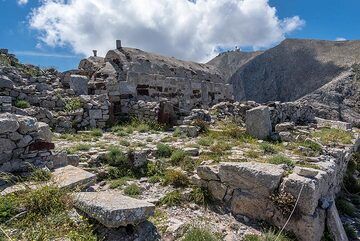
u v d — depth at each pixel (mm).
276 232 6633
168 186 8062
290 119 19234
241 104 18547
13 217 5008
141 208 5375
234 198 7316
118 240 5160
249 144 11617
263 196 6969
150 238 5461
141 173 8828
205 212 7219
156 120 16469
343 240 6922
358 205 10406
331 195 8438
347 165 12961
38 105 15141
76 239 4785
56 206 5402
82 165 8547
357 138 15797
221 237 6137
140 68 22891
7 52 20516
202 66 31250
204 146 11109
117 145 10758
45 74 19203
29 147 6738
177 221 6277
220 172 7598
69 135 12836
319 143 12312
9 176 5984
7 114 6754
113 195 5953
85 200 5457
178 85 24375
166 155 9930
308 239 6410
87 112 15492
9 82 14539
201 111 16203
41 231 4855
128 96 19484
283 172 7141
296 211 6562
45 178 6234
